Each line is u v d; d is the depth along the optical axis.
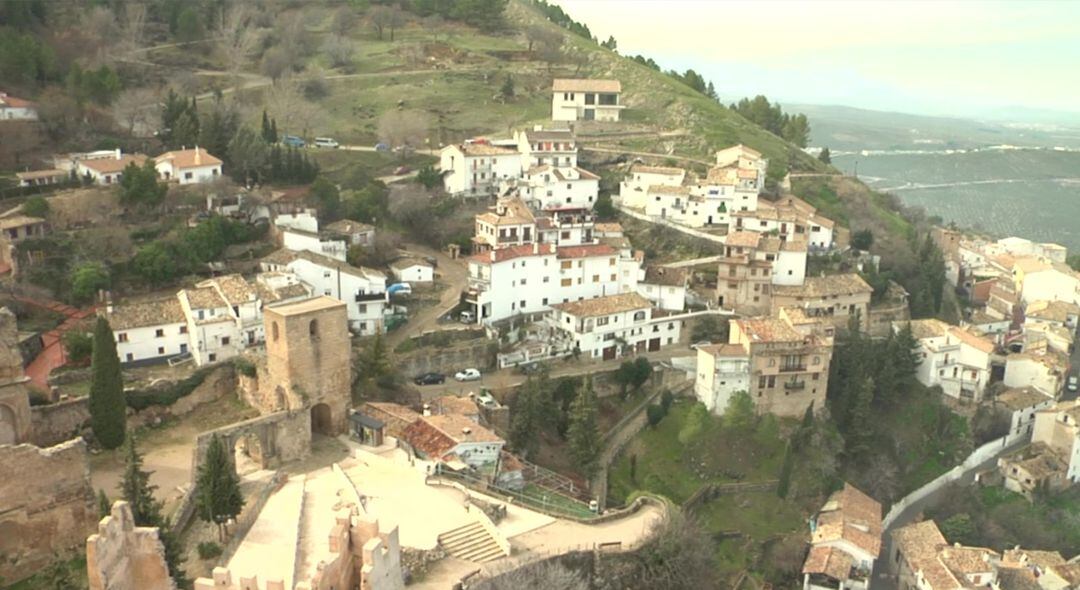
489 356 108.44
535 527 71.06
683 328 124.38
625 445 103.06
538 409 93.94
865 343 120.19
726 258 130.38
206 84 193.38
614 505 88.06
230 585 47.06
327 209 131.88
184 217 117.62
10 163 128.75
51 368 86.38
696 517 93.19
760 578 92.12
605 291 126.19
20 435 67.19
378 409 86.19
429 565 61.31
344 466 76.62
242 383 88.62
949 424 126.06
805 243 132.50
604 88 193.75
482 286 115.56
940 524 109.25
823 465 106.56
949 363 129.88
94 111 148.88
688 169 169.25
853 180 180.00
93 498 62.12
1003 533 109.88
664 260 141.25
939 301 151.75
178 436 81.38
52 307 98.38
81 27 185.38
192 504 66.06
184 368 91.62
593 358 115.00
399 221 143.00
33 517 59.22
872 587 97.94
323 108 191.88
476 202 150.50
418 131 175.62
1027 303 172.12
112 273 104.25
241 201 122.81
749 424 106.69
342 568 51.78
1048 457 121.06
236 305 94.50
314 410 83.50
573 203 151.50
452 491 72.88
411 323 111.88
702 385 109.69
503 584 60.75
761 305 130.25
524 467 86.81
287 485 72.19
